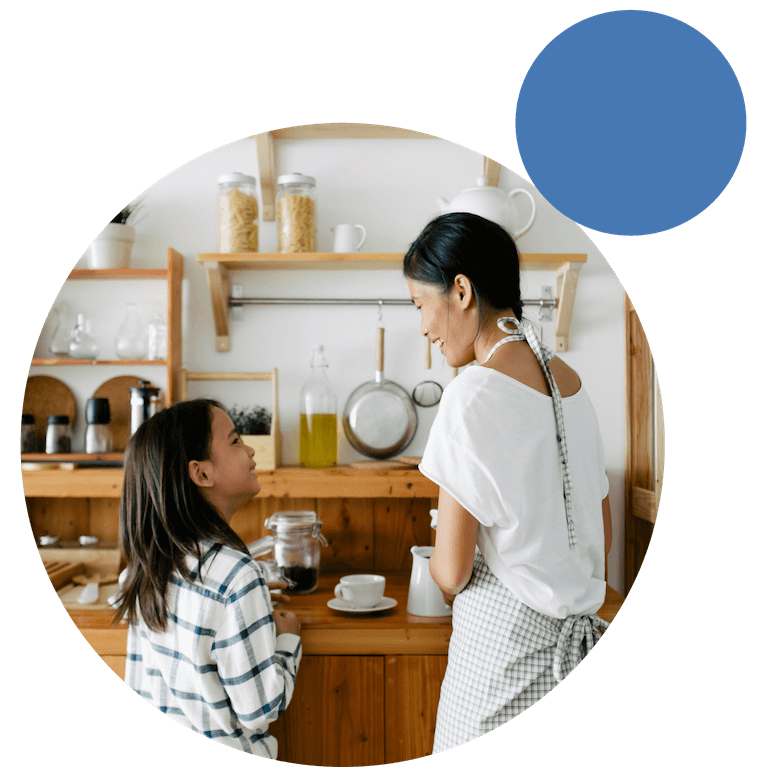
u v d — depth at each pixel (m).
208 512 1.34
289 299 2.05
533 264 2.02
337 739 1.57
